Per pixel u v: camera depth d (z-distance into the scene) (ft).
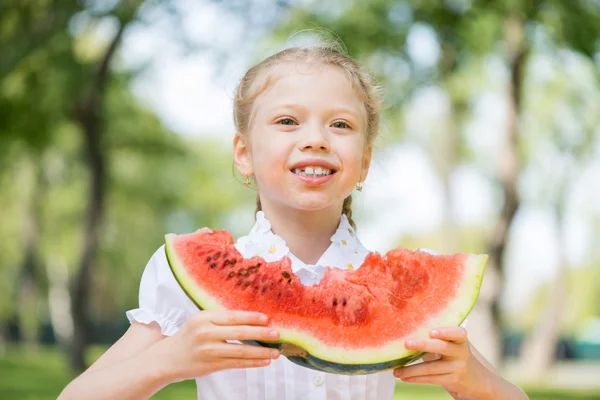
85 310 53.57
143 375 6.32
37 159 66.18
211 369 6.14
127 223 108.17
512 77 45.39
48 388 40.09
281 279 6.92
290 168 7.09
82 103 50.80
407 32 44.62
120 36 46.85
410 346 6.21
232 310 6.72
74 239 96.12
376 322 6.71
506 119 45.75
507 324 160.45
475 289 6.92
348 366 6.49
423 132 69.77
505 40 45.96
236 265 7.04
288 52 7.69
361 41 45.52
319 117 7.15
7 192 87.35
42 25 39.86
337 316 6.70
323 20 44.98
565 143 67.00
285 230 7.57
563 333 146.20
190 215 114.01
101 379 6.61
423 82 47.78
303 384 7.30
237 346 6.06
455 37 44.70
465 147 69.00
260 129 7.34
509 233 45.57
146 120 72.08
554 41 43.21
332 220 7.66
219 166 103.65
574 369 97.45
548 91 61.16
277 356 6.08
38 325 125.90
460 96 56.08
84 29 43.50
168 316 7.39
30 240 88.48
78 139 69.41
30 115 48.57
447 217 61.72
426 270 7.03
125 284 126.00
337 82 7.33
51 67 45.14
